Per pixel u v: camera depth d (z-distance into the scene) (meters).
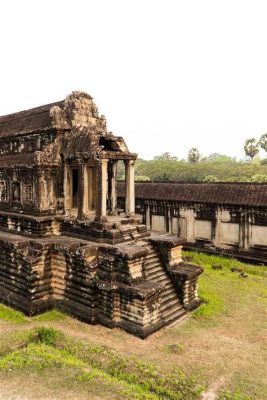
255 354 10.70
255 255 21.38
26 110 18.67
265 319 13.27
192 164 68.12
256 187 22.19
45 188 15.23
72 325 12.20
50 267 13.85
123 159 15.15
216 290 16.39
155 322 12.04
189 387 8.78
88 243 13.61
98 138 14.40
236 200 22.08
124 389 8.20
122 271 12.29
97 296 12.55
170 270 14.27
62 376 8.55
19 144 17.58
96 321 12.31
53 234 15.21
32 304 13.09
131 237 14.39
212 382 9.13
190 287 14.12
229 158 120.19
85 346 10.41
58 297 13.73
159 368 9.55
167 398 8.42
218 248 23.08
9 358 9.33
